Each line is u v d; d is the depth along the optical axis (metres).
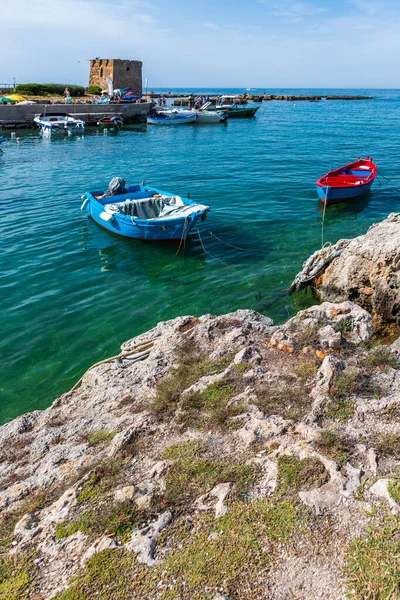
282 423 5.40
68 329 11.27
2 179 27.64
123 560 3.99
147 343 8.59
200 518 4.33
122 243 17.11
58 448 6.04
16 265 15.12
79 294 13.12
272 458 4.88
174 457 5.15
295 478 4.58
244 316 8.80
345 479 4.50
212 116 62.84
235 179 27.12
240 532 4.12
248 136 49.25
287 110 94.56
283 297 12.66
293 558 3.86
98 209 18.06
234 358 6.95
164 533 4.22
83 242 17.19
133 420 6.14
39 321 11.64
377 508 4.18
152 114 67.19
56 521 4.59
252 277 13.99
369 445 4.99
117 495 4.68
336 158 34.03
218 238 17.39
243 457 5.01
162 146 42.09
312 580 3.67
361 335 7.45
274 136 48.84
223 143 43.66
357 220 19.27
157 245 16.89
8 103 59.59
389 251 10.27
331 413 5.47
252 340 7.48
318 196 23.05
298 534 4.05
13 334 11.05
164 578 3.80
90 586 3.81
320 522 4.14
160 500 4.58
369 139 45.00
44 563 4.15
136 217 16.70
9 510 5.03
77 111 59.53
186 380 6.70
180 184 25.97
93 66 81.94
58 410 7.22
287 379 6.25
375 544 3.86
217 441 5.33
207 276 14.20
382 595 3.44
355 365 6.38
